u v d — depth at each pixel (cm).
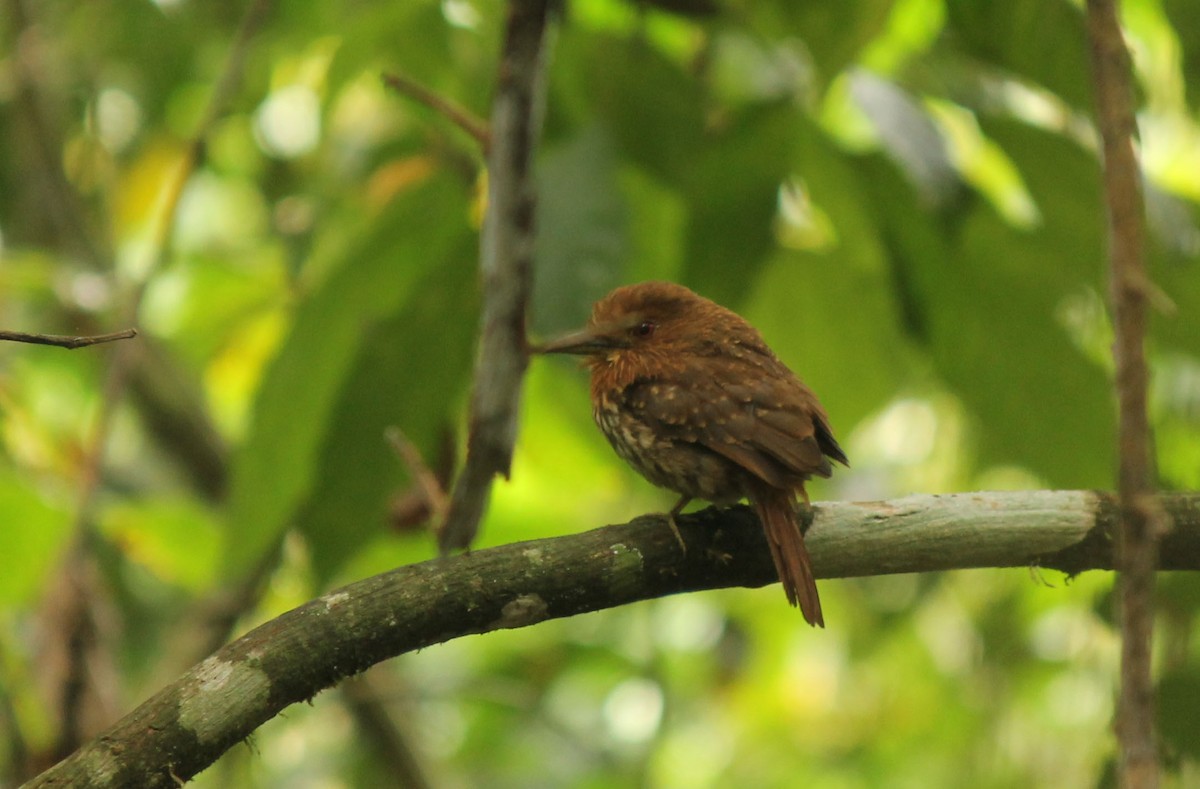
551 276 779
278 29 1252
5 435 1097
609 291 784
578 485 1188
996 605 1149
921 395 1266
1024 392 947
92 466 958
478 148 938
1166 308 520
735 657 1537
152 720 575
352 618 611
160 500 1237
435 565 634
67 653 963
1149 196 850
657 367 834
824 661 1602
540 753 1373
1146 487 503
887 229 928
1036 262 924
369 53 946
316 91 1138
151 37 1348
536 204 712
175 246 1234
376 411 934
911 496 701
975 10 835
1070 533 685
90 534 1013
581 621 1425
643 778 1255
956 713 1287
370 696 1129
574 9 941
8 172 1319
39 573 983
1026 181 904
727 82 948
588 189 803
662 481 838
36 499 966
